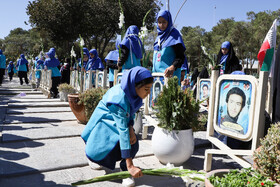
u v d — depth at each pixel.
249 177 2.02
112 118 2.57
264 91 2.55
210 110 3.23
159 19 4.18
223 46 5.79
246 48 52.91
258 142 2.60
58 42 28.33
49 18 24.94
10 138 4.05
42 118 5.80
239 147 3.61
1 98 9.21
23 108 7.12
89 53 8.67
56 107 7.51
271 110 2.86
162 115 3.19
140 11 25.86
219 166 3.39
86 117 5.35
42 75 11.61
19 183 2.64
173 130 3.13
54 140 4.19
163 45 4.15
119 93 2.43
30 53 20.38
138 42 4.71
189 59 68.00
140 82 2.35
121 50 4.71
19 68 15.47
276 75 2.66
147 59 4.49
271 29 3.10
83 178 2.84
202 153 3.99
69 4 24.64
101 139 2.57
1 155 3.37
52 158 3.33
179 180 2.89
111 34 29.38
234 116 2.89
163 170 2.46
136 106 2.52
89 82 7.66
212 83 3.21
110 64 6.93
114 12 25.62
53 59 9.51
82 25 27.23
